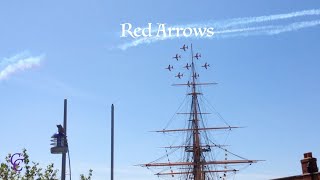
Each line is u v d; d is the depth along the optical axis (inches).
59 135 922.1
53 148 915.4
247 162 3329.2
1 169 1087.6
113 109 1235.9
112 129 1222.3
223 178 3405.5
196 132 3516.2
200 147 3472.0
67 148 921.5
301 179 1582.2
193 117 3577.8
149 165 3388.3
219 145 3479.3
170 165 3415.4
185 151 3491.6
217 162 3410.4
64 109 963.3
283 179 1653.5
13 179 1109.1
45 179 1131.9
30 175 1122.7
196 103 3614.7
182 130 3415.4
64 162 925.8
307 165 1567.4
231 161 3390.7
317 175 1521.9
